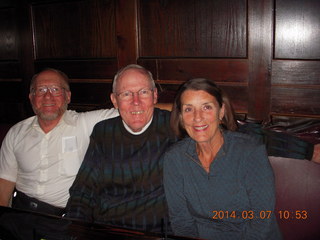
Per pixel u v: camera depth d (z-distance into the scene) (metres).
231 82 2.09
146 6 2.26
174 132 1.45
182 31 2.18
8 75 2.89
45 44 2.69
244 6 1.98
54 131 1.71
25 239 1.12
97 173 1.58
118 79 1.48
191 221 1.39
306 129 1.63
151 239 1.08
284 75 1.96
